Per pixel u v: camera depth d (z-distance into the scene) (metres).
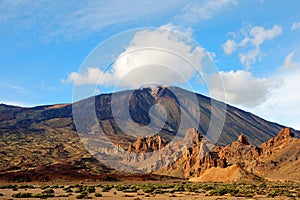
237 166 130.62
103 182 126.06
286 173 135.62
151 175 143.88
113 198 49.25
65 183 120.44
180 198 49.81
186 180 136.75
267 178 134.12
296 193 62.94
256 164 150.75
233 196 54.75
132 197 51.22
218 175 131.00
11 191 67.94
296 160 145.75
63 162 181.00
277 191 66.75
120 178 137.38
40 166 172.00
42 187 83.06
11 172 146.62
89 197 50.16
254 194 59.47
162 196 53.41
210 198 50.09
